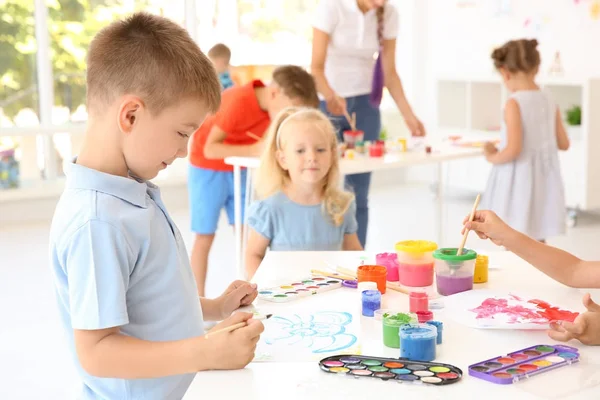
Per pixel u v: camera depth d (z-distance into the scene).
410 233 4.88
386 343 1.30
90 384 1.23
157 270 1.21
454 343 1.29
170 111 1.16
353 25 3.54
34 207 5.37
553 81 5.27
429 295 1.60
